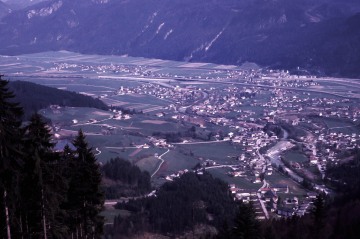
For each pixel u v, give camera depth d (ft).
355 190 571.28
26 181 235.81
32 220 256.93
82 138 274.57
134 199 581.94
